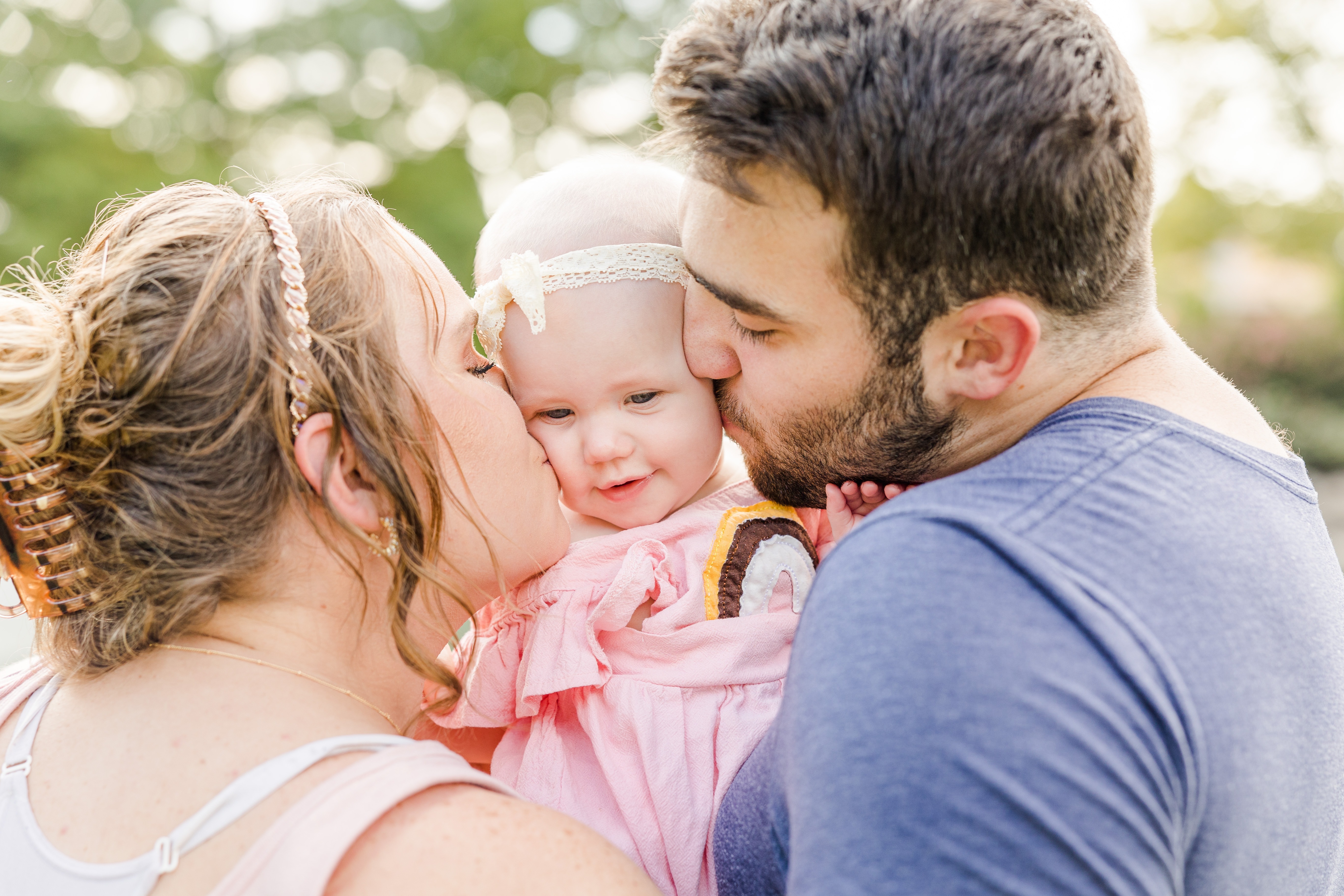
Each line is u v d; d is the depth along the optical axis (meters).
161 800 1.01
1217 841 0.96
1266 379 15.82
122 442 1.12
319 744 1.04
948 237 1.10
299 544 1.20
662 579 1.60
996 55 1.06
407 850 0.95
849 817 0.86
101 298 1.13
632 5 13.31
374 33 12.51
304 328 1.16
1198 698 0.91
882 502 1.40
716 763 1.47
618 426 1.61
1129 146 1.12
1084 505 1.00
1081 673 0.88
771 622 1.59
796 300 1.21
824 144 1.09
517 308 1.59
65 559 1.16
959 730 0.85
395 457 1.21
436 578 1.26
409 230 1.45
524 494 1.46
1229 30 14.30
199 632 1.17
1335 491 11.76
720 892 1.23
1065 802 0.84
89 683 1.18
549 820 1.05
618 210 1.62
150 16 11.70
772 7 1.13
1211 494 1.05
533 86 13.05
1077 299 1.16
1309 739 1.01
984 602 0.91
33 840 1.03
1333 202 15.49
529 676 1.53
